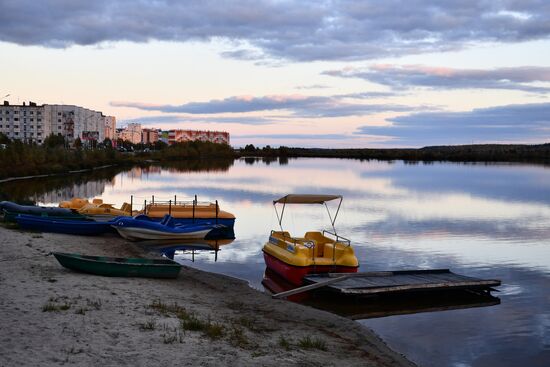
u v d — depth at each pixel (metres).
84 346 8.50
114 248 21.42
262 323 11.54
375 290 14.80
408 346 11.91
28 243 19.22
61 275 13.97
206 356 8.54
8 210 26.95
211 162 147.25
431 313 14.56
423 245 26.59
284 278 17.98
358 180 79.31
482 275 20.12
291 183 70.31
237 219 36.25
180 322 10.42
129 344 8.80
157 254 21.20
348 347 10.40
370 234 29.98
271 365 8.43
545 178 88.62
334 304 15.07
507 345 12.20
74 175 79.69
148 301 12.13
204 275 17.36
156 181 70.62
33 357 7.81
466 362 11.07
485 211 42.41
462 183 75.38
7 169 69.75
